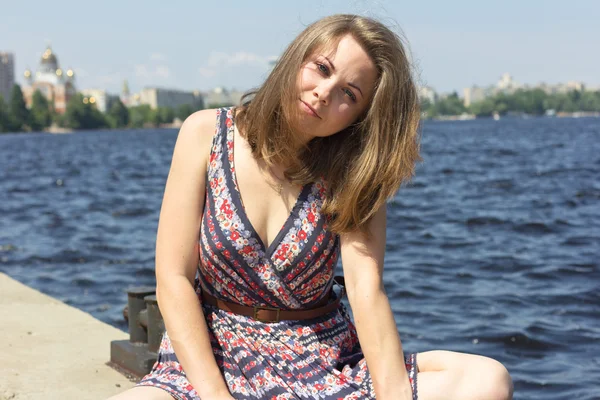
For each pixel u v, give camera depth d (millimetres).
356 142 2311
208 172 2309
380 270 2324
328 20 2230
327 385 2207
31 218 16172
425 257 10164
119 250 11500
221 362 2258
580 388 5027
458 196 18578
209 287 2348
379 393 2172
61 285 9141
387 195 2281
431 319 6883
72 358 3908
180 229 2279
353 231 2297
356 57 2195
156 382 2186
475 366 2168
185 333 2184
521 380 5211
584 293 7840
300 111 2211
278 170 2283
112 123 192375
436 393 2145
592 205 16234
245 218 2244
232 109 2377
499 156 35938
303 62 2209
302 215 2275
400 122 2271
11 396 3326
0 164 40812
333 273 2377
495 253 10352
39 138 111062
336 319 2402
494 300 7578
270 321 2312
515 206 16250
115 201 19688
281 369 2223
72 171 33719
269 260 2252
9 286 5566
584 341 6129
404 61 2271
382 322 2250
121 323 7383
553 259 9797
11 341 4152
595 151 38688
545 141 53531
